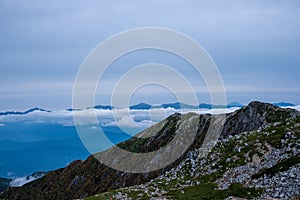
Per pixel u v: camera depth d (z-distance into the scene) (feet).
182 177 192.34
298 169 154.10
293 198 137.59
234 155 188.14
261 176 161.68
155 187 188.14
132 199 170.50
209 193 158.20
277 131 196.13
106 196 183.93
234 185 159.74
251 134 209.56
